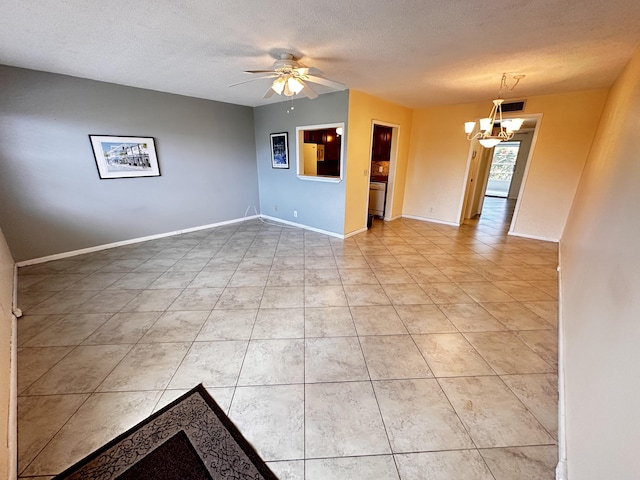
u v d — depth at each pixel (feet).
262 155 18.53
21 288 9.52
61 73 10.81
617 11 5.74
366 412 5.05
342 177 14.55
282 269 11.30
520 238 15.62
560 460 4.13
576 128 13.32
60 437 4.58
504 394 5.44
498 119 15.55
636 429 2.25
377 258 12.57
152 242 14.57
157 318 7.88
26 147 10.62
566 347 6.02
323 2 5.60
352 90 13.06
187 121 15.10
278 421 4.88
